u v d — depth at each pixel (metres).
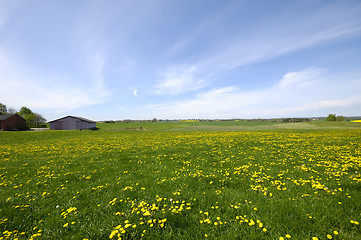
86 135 35.22
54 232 3.92
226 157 11.39
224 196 5.38
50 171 9.09
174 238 3.50
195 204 4.88
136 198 5.56
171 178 7.32
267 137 23.42
